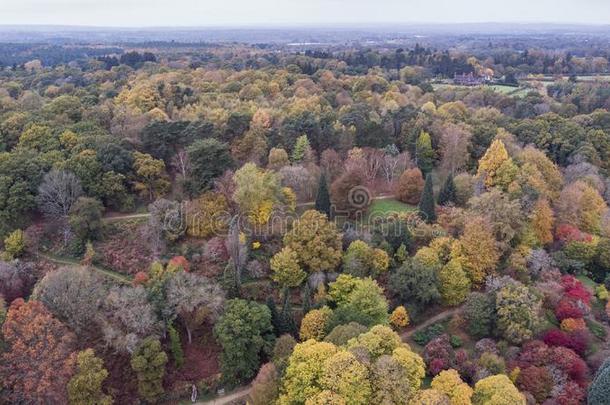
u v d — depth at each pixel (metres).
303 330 72.88
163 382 69.88
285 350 68.69
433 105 154.88
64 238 91.31
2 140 110.69
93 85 175.50
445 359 69.62
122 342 67.94
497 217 89.94
